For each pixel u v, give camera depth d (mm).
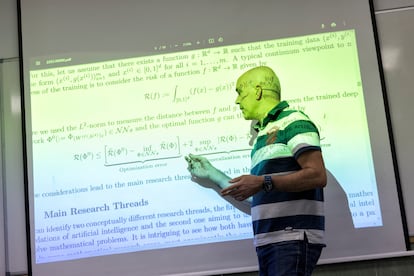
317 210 1768
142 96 2627
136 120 2607
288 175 1688
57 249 2516
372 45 2572
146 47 2680
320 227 1766
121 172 2562
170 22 2695
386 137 2488
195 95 2602
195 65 2635
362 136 2494
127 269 2475
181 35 2676
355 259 2400
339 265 2426
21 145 2680
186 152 2553
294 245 1695
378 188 2449
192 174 2529
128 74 2658
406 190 2473
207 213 2486
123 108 2625
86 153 2598
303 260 1689
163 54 2662
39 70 2697
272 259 1713
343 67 2562
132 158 2572
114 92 2646
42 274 2496
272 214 1743
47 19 2748
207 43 2652
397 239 2408
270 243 1727
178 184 2527
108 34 2711
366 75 2547
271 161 1797
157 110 2607
